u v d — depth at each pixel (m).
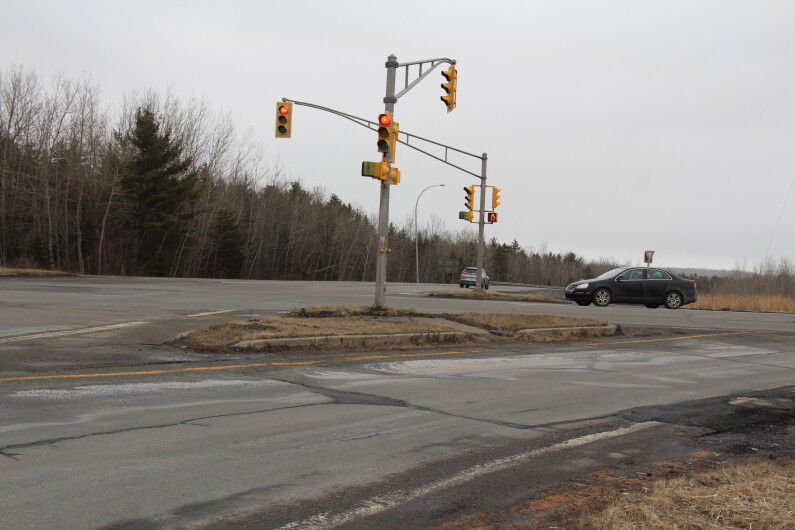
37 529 3.89
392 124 15.84
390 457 5.64
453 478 5.14
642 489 4.87
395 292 31.50
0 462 5.06
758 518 4.09
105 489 4.59
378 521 4.24
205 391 7.98
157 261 55.28
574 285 26.36
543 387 9.18
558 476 5.26
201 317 16.02
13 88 48.53
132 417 6.60
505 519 4.29
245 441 5.94
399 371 10.05
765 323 20.11
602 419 7.34
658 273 26.08
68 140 51.00
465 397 8.30
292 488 4.79
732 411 7.89
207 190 58.47
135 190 51.53
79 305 18.14
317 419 6.86
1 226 49.75
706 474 5.18
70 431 5.99
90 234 54.28
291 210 79.69
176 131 56.56
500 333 14.71
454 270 71.00
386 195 16.30
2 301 18.38
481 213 30.17
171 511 4.27
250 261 73.62
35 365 8.97
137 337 11.87
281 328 12.23
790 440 6.56
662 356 12.79
